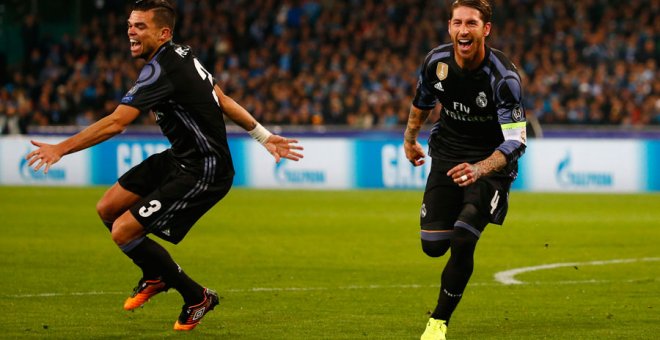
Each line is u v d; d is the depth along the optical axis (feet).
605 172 162.71
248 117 57.98
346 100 197.57
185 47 55.26
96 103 209.77
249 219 128.16
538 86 195.72
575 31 215.51
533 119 172.55
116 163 179.73
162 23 54.03
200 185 55.26
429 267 88.28
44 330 59.36
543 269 86.79
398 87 201.46
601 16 221.66
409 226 120.57
